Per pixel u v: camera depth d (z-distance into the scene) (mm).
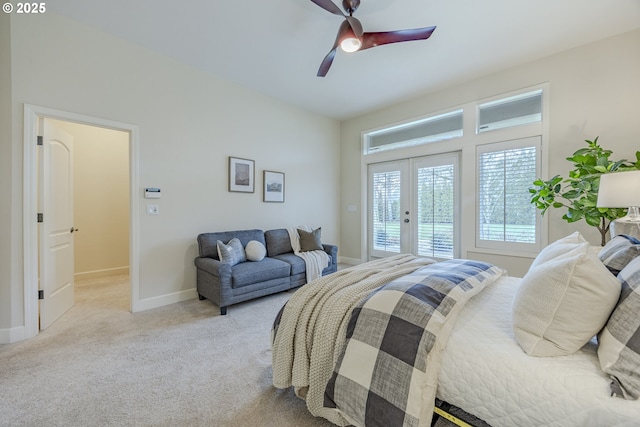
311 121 4863
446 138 4020
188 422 1388
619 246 1255
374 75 3561
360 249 5152
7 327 2201
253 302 3152
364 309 1235
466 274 1503
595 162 2562
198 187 3396
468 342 1059
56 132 2648
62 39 2441
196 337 2307
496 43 2889
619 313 879
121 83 2779
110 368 1850
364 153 5051
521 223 3373
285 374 1455
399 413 983
